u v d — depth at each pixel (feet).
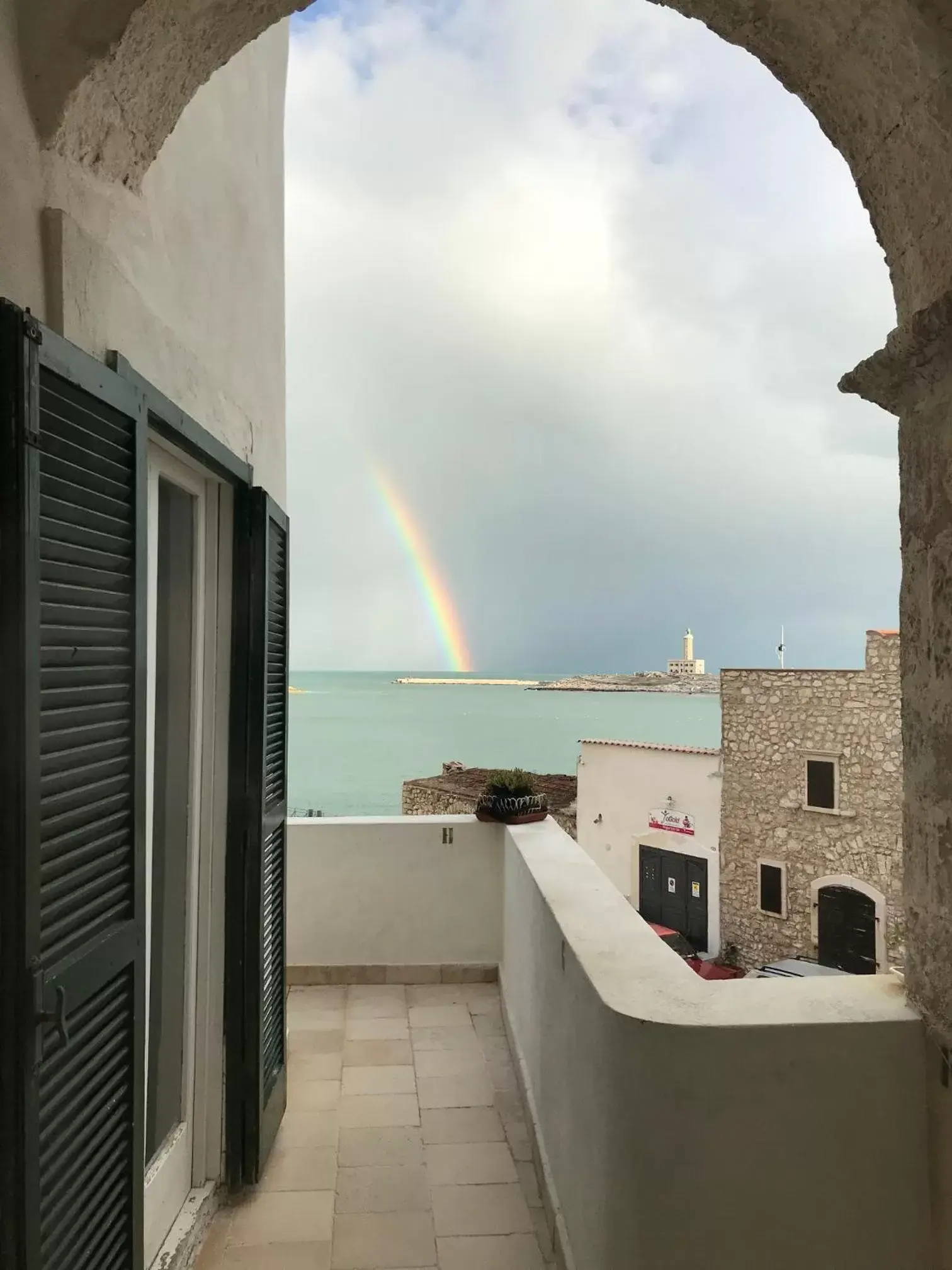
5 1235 3.68
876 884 44.50
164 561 7.64
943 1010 5.01
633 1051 5.22
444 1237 7.74
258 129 9.45
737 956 49.93
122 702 4.90
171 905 7.86
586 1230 6.23
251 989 8.25
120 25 4.33
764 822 49.16
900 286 5.65
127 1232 5.08
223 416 7.84
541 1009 8.88
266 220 9.87
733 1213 5.08
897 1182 5.18
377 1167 8.86
